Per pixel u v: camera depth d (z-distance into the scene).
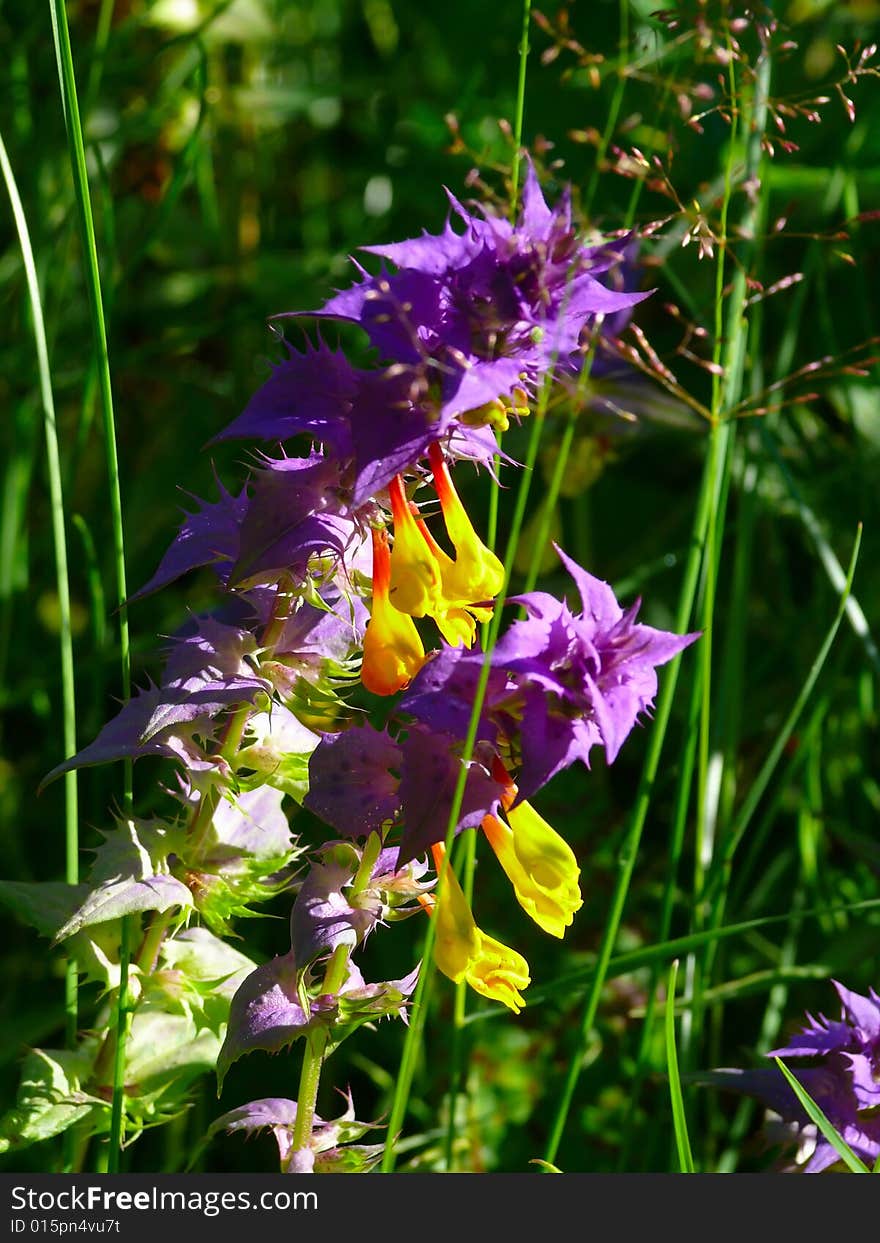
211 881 0.57
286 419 0.52
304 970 0.54
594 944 0.66
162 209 0.67
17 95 0.72
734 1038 0.65
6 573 0.67
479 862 0.66
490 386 0.51
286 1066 0.64
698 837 0.62
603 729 0.51
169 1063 0.58
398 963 0.65
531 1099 0.64
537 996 0.59
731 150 0.58
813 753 0.65
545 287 0.52
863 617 0.67
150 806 0.65
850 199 0.68
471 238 0.52
